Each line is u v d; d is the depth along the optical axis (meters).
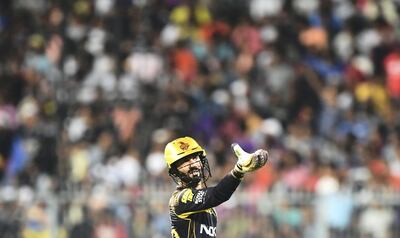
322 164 51.78
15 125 57.44
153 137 54.62
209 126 56.50
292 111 58.25
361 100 60.12
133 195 46.94
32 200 47.47
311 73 60.72
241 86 59.47
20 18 64.88
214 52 62.72
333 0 66.19
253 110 57.59
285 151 54.16
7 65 61.50
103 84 59.12
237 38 63.69
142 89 58.97
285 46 62.53
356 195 45.91
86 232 46.97
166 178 50.66
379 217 45.84
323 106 59.12
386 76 62.31
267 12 65.44
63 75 60.41
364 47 63.84
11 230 47.38
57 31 63.16
